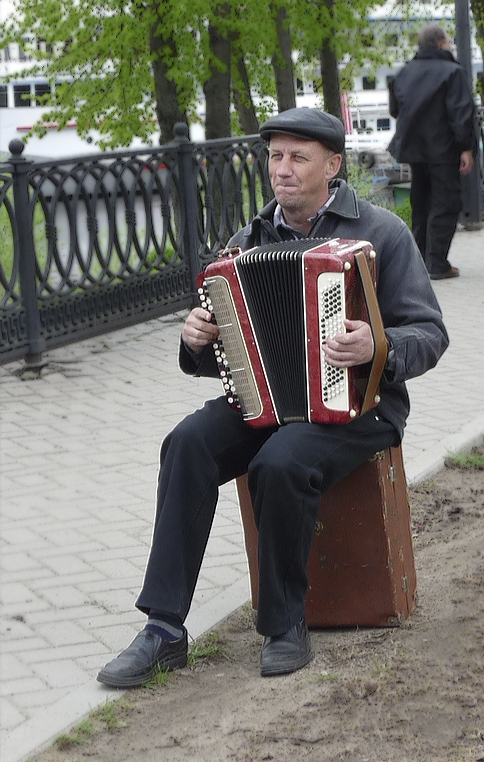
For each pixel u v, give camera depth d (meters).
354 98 22.91
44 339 8.56
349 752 3.49
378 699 3.78
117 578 5.03
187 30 13.51
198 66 13.40
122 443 6.82
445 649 4.08
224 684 4.02
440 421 6.93
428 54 11.08
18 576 5.07
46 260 8.58
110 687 4.02
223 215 10.49
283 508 3.90
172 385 8.03
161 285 9.77
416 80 11.01
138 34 14.15
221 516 5.70
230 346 3.96
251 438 4.14
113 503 5.90
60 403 7.69
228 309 3.93
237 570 5.04
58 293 8.67
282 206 4.20
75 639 4.48
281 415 3.97
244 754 3.53
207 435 4.09
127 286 9.37
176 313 10.30
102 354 8.96
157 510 4.14
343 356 3.79
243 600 4.71
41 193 8.48
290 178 4.12
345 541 4.23
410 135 11.10
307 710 3.76
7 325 8.29
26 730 3.78
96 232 9.00
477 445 6.57
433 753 3.45
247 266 3.87
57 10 15.15
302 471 3.88
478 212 14.02
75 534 5.52
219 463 4.11
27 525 5.66
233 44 13.75
